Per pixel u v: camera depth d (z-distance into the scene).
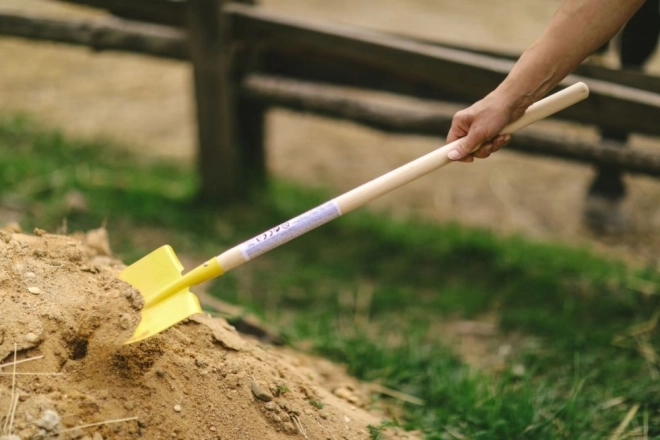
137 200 4.55
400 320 3.85
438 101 4.79
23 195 4.41
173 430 2.74
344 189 5.37
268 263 4.23
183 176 5.17
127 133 5.93
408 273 4.22
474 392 3.29
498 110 2.83
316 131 6.28
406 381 3.41
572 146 4.24
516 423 3.16
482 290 4.04
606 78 4.02
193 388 2.79
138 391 2.75
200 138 4.61
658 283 4.03
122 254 3.94
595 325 3.80
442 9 8.67
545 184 5.65
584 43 2.80
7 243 2.86
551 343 3.69
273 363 2.96
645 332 3.73
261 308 3.86
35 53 7.27
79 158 5.25
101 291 2.83
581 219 5.14
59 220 4.13
